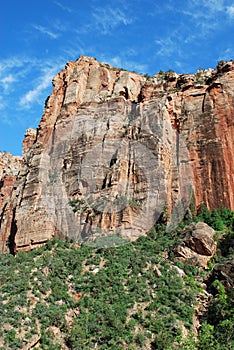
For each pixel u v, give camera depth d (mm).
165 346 39438
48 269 52031
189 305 45188
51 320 44062
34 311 45031
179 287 46969
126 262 51656
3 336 41812
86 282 49375
